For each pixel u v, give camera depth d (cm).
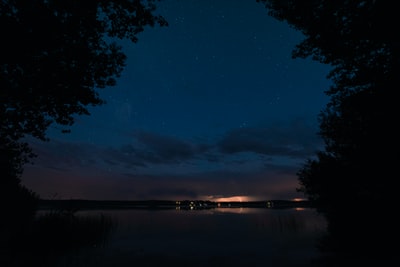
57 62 596
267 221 2856
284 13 763
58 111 664
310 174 1041
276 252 1205
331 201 960
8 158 671
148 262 1055
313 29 730
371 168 689
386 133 629
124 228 2142
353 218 875
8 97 588
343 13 684
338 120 815
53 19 534
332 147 900
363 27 652
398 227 723
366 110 675
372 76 665
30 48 536
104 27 662
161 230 2139
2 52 511
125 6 636
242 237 1766
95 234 1518
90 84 681
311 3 710
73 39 606
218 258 1148
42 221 1284
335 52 720
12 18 498
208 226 2500
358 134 707
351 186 843
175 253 1246
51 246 1113
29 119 645
